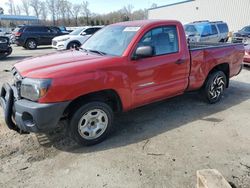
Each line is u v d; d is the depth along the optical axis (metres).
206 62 5.29
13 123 3.83
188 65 4.91
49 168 3.43
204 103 5.85
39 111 3.38
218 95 5.89
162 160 3.59
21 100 3.58
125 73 3.99
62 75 3.47
